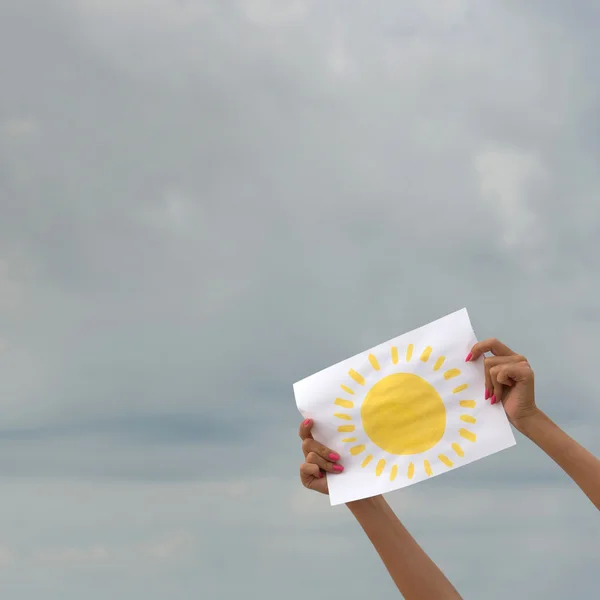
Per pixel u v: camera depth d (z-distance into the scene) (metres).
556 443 1.63
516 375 1.64
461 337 1.74
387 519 1.92
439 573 1.88
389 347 1.80
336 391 1.81
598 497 1.60
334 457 1.77
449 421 1.70
